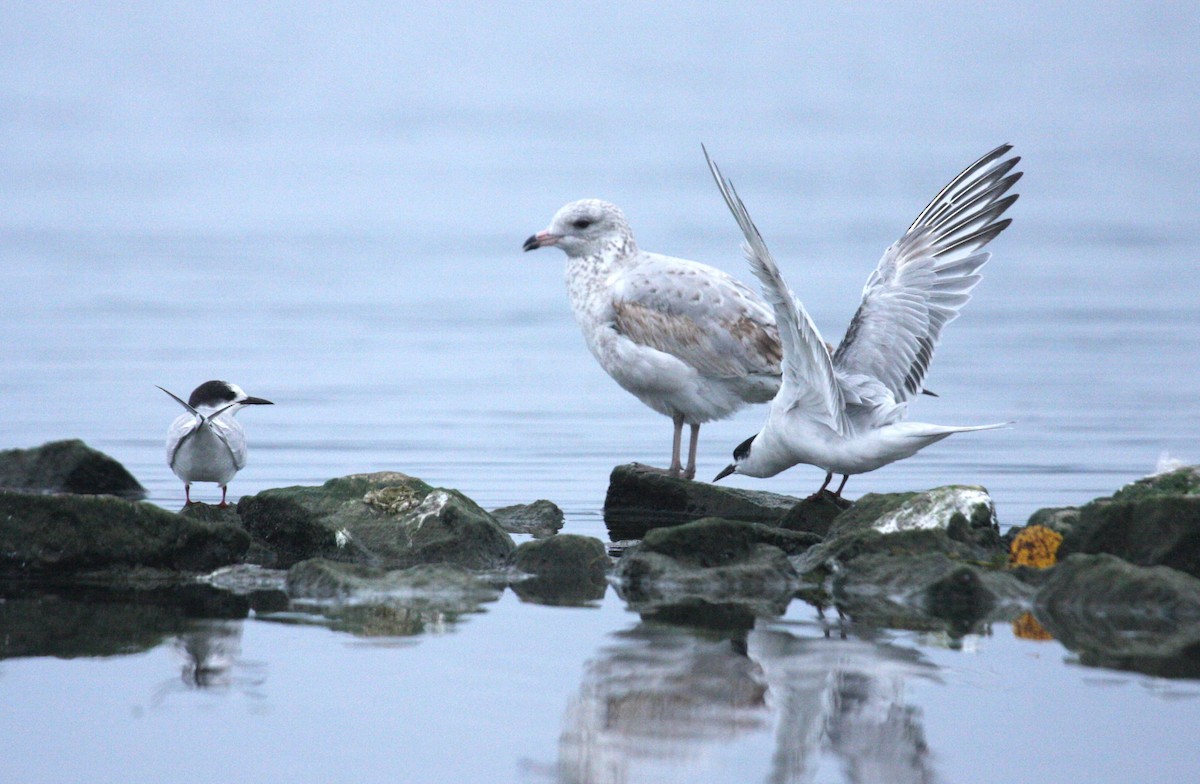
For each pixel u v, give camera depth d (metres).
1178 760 8.18
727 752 8.37
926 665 9.80
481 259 45.62
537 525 15.00
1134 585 10.94
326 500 13.41
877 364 14.28
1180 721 8.70
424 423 21.34
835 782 7.94
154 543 12.33
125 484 16.47
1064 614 11.05
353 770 8.10
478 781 8.01
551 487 17.11
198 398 14.23
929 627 10.71
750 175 71.38
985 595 11.40
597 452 19.41
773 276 11.90
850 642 10.31
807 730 8.62
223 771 8.14
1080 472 17.42
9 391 23.00
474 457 18.91
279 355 27.50
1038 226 51.50
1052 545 12.14
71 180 69.81
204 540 12.45
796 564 12.56
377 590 11.68
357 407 22.61
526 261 45.25
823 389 12.73
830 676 9.55
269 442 19.75
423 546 12.91
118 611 11.09
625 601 11.58
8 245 45.22
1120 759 8.19
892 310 14.55
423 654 10.05
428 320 32.84
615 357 16.61
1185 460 18.00
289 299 35.75
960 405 22.38
